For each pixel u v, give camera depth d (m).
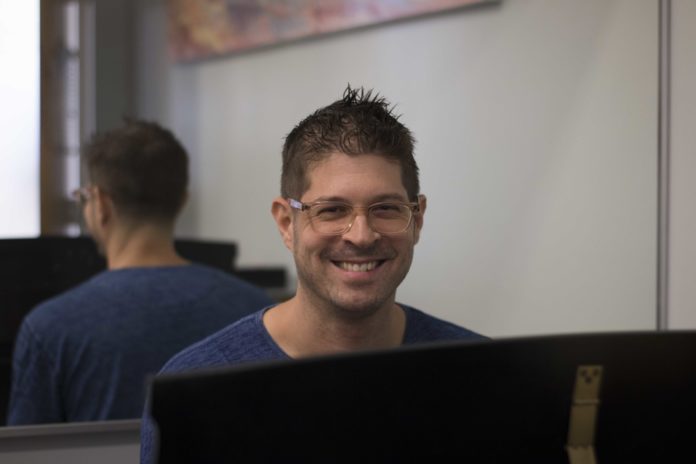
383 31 3.03
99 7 4.03
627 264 2.35
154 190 1.80
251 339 1.16
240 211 3.81
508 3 2.60
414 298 2.82
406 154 1.11
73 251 2.50
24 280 2.43
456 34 2.76
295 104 3.48
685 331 0.75
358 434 0.68
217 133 3.89
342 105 1.13
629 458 0.74
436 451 0.71
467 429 0.71
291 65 3.49
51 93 3.82
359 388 0.68
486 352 0.71
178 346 1.72
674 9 2.23
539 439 0.73
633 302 2.34
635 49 2.30
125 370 1.69
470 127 2.72
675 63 2.23
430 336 1.21
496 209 2.65
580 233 2.45
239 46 3.69
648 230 2.30
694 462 0.75
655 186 2.28
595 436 0.74
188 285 1.78
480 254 2.68
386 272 1.08
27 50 3.67
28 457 1.75
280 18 3.47
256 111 3.69
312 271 1.09
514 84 2.60
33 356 1.70
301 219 1.09
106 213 1.83
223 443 0.64
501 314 2.64
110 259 1.84
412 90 2.91
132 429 1.71
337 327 1.11
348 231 1.06
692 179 2.20
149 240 1.81
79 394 1.70
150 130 1.87
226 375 0.64
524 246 2.58
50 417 1.71
